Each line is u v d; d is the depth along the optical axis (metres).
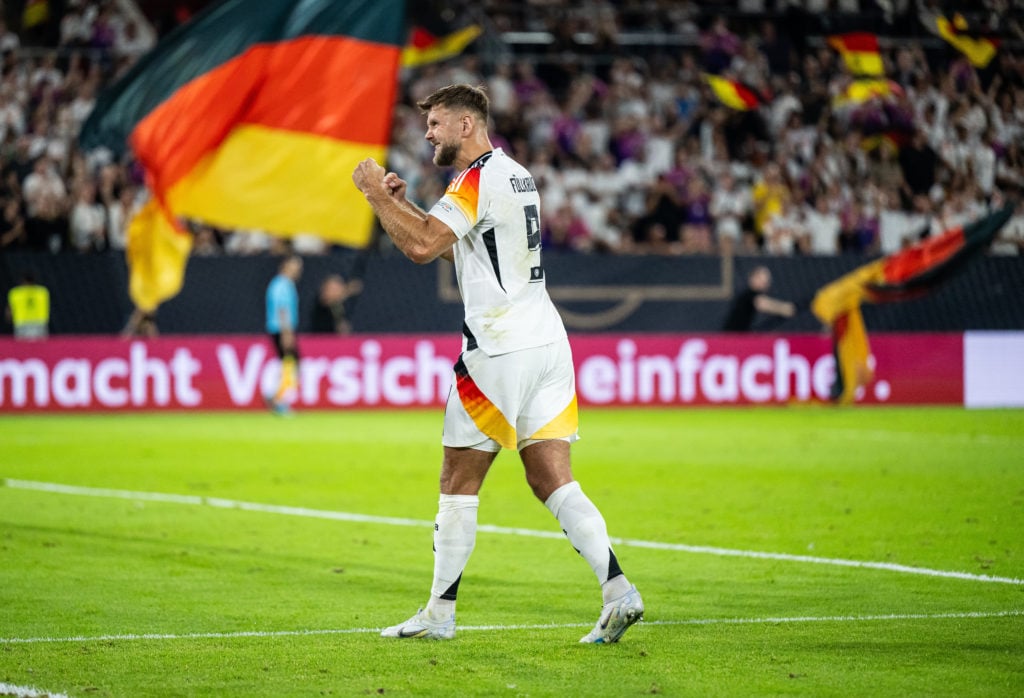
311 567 27.27
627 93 86.75
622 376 75.50
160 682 17.55
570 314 75.81
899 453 51.16
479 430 19.77
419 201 80.44
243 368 73.31
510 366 19.59
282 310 69.56
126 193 75.81
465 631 20.98
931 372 77.88
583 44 89.94
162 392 72.50
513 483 42.31
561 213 79.94
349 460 49.22
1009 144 81.75
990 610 22.59
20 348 71.12
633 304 76.31
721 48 87.75
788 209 82.56
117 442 56.12
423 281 75.19
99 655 19.19
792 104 86.25
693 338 76.12
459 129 19.91
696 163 83.94
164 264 58.12
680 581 25.55
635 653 19.31
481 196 19.47
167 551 29.23
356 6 50.34
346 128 50.28
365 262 74.69
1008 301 79.06
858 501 37.50
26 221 75.12
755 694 16.94
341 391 73.88
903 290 77.31
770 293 77.62
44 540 30.64
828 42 86.62
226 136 50.47
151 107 50.81
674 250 78.00
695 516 34.78
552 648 19.66
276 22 50.31
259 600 23.70
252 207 50.78
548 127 85.00
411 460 49.25
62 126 78.38
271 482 42.62
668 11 90.94
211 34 50.59
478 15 87.00
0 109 78.31
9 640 20.25
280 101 50.31
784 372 77.00
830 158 84.12
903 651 19.42
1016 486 40.78
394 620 21.91
